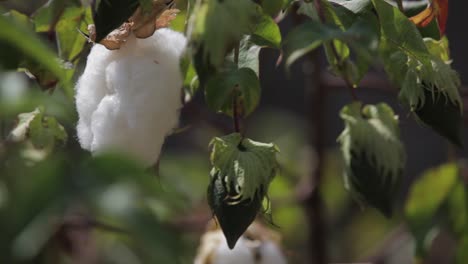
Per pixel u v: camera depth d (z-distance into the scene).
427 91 0.86
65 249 1.07
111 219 0.74
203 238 1.02
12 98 0.75
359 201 0.92
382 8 0.87
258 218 1.03
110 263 1.13
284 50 0.90
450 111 0.87
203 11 0.80
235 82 0.85
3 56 0.76
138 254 1.11
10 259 0.71
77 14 0.94
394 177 0.92
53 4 0.93
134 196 0.73
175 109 0.86
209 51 0.80
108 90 0.86
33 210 0.72
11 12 0.94
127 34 0.86
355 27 0.91
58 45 0.94
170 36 0.87
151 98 0.85
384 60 0.88
